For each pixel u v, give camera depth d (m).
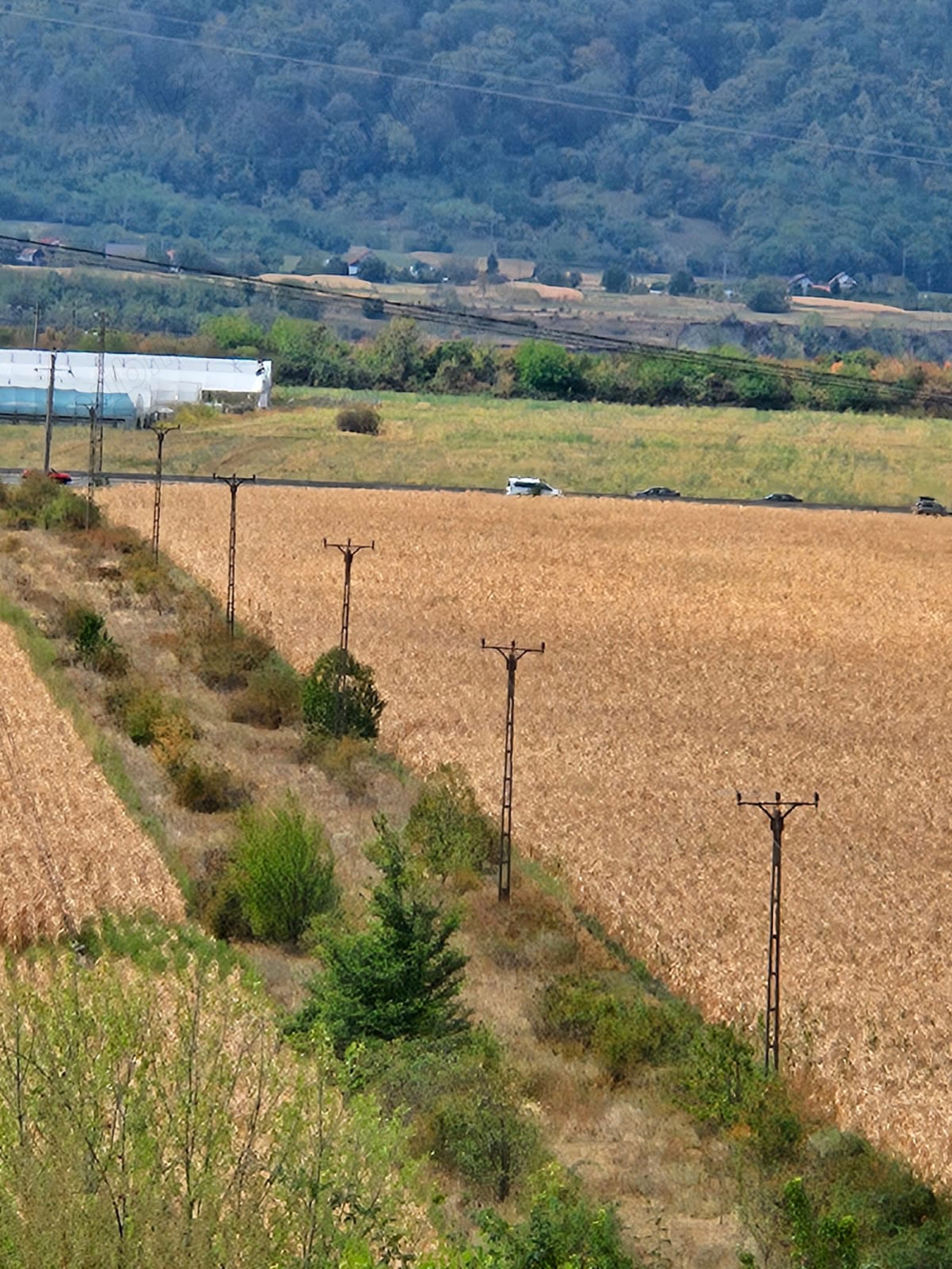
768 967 90.12
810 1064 86.75
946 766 150.25
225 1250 50.72
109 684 165.38
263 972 95.88
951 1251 67.06
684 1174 75.88
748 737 159.00
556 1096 83.75
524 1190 70.88
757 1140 77.50
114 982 59.19
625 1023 89.94
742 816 131.38
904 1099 82.69
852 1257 64.56
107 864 107.25
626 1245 66.62
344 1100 60.06
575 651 197.75
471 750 147.88
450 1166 74.12
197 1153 53.72
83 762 133.25
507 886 112.38
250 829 107.19
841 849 123.69
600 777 141.62
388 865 92.50
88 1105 53.03
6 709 150.00
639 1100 84.06
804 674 189.88
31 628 187.88
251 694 160.88
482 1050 84.62
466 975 97.75
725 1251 68.56
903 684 186.38
